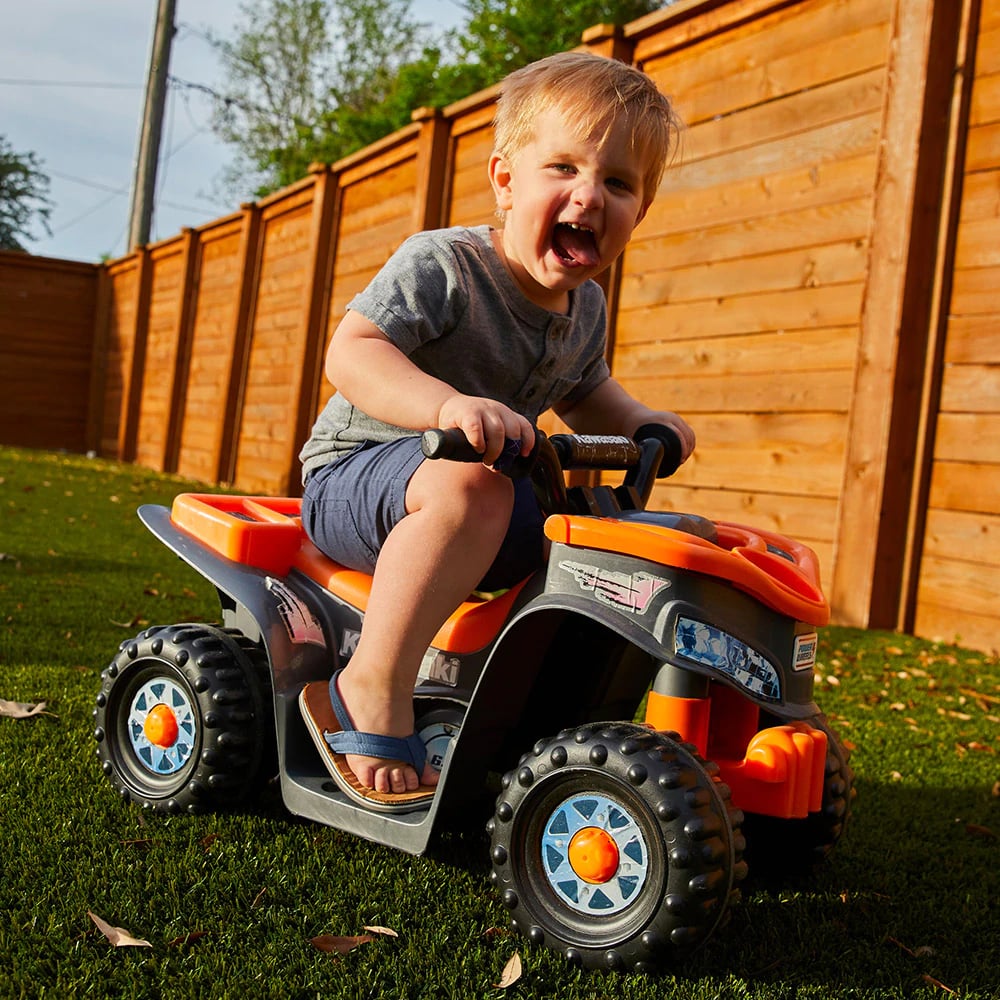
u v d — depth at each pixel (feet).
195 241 37.32
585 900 4.84
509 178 6.04
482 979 4.66
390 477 5.77
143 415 41.55
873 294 13.56
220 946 4.80
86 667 9.75
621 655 5.96
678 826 4.56
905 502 13.48
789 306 14.75
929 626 13.24
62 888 5.26
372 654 5.64
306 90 85.87
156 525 7.00
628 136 5.66
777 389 14.85
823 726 5.70
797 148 14.74
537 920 4.91
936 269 13.23
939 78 13.17
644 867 4.67
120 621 11.98
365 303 5.86
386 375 5.54
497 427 4.96
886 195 13.47
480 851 6.18
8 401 44.91
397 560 5.56
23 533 18.75
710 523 5.67
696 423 16.07
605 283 17.46
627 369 17.26
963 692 10.86
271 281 31.83
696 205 16.19
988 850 6.79
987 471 12.67
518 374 6.27
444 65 75.15
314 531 6.43
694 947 4.62
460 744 5.35
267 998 4.39
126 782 6.63
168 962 4.62
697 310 16.08
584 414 7.14
